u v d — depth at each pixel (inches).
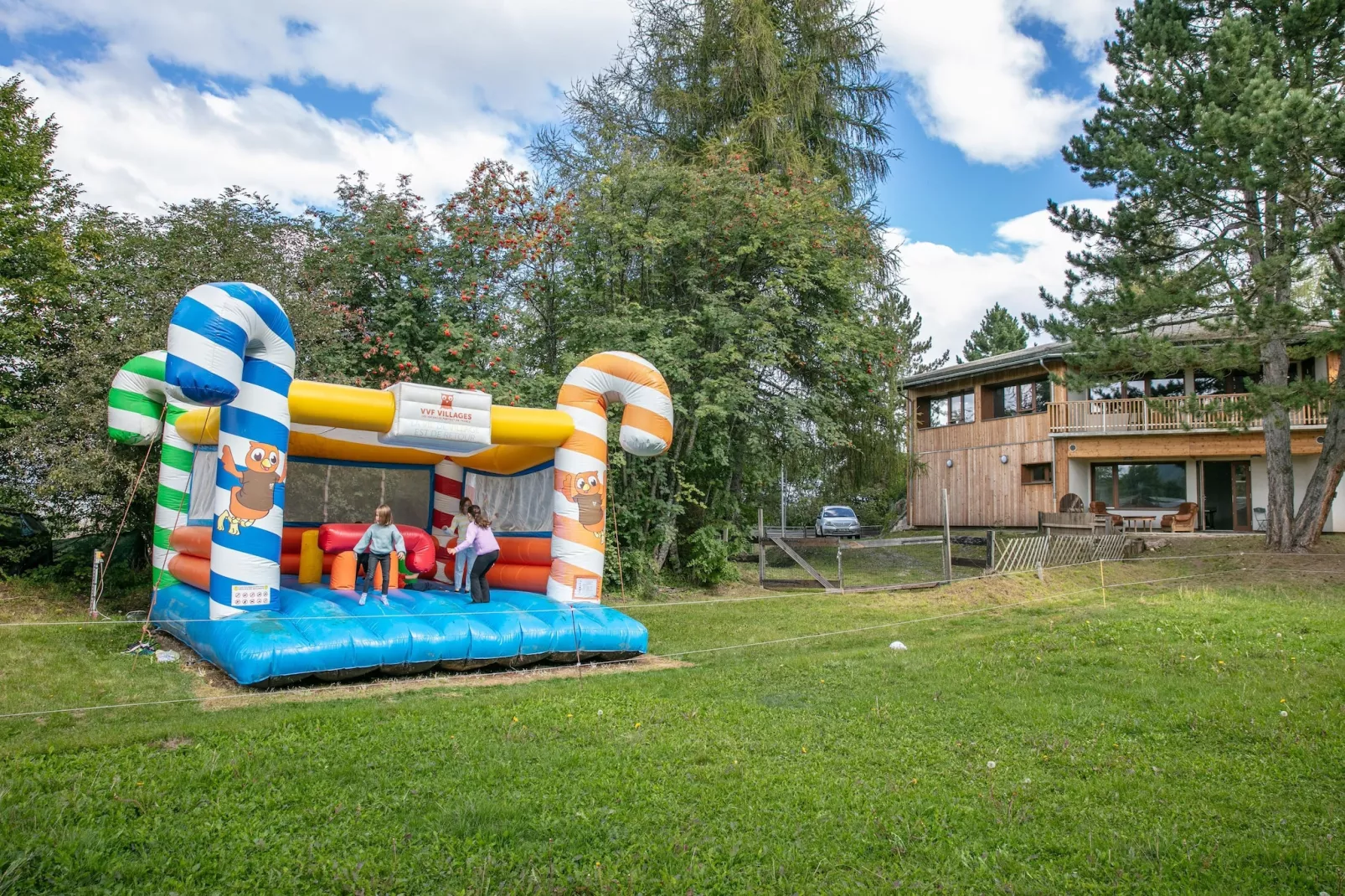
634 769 233.3
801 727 274.7
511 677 378.3
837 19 887.7
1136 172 705.0
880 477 909.2
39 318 593.0
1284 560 702.5
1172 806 207.6
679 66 874.8
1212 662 365.1
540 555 490.6
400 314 640.4
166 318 570.3
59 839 180.9
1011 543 711.1
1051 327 762.2
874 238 872.9
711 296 703.1
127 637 434.9
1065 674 354.9
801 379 826.8
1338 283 661.3
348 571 449.1
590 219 700.0
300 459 522.9
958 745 255.0
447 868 174.9
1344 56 647.8
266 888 166.7
